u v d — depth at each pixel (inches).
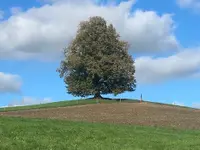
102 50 3181.6
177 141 1165.1
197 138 1251.2
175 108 2559.1
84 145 1024.9
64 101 3009.4
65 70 3284.9
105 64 3147.1
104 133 1167.0
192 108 2733.8
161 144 1105.4
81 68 3211.1
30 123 1212.5
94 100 3024.1
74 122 1405.0
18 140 992.9
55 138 1057.5
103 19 3314.5
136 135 1202.6
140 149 1031.0
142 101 3137.3
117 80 3213.6
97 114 2015.3
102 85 3267.7
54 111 2158.0
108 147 1023.6
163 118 1888.5
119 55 3280.0
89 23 3267.7
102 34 3206.2
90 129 1197.7
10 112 2082.9
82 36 3218.5
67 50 3253.0
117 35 3321.9
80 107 2445.9
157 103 3043.8
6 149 920.3
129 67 3211.1
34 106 2596.0
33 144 976.3
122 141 1098.1
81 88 3198.8
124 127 1379.2
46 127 1172.5
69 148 983.6
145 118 1872.5
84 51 3191.4
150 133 1272.1
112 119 1800.0
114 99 3221.0
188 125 1675.7
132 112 2140.7
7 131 1069.1
